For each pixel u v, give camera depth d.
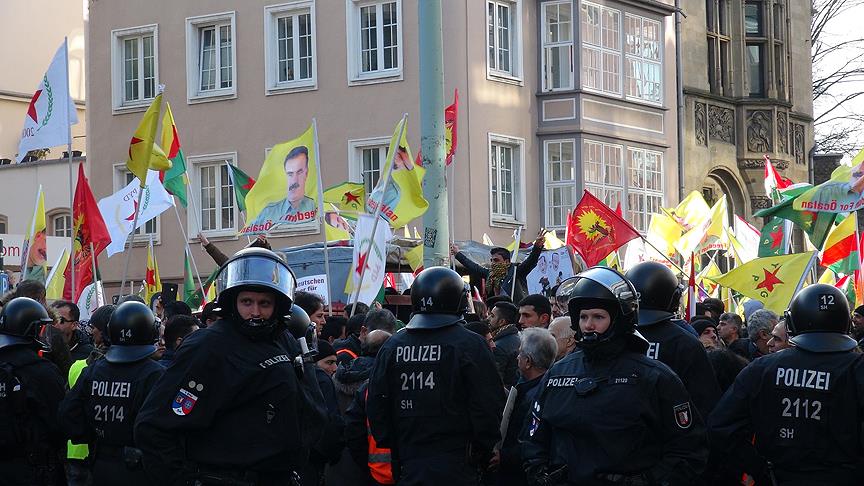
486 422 8.72
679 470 7.38
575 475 7.46
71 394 9.79
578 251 18.53
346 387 10.51
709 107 41.12
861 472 7.78
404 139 17.03
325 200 22.14
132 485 9.47
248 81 36.00
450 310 8.93
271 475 7.52
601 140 35.97
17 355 10.00
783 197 20.19
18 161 42.53
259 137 35.88
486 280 16.59
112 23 37.94
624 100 36.84
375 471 9.60
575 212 18.56
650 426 7.43
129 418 9.45
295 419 7.57
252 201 17.61
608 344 7.52
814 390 7.80
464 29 33.41
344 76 34.75
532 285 17.61
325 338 12.41
